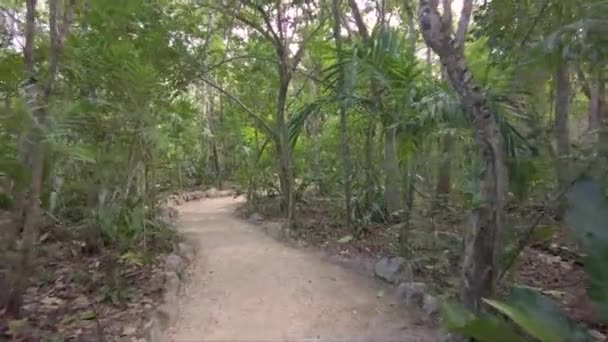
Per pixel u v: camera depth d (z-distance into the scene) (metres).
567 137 4.18
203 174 15.70
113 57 4.72
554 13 3.68
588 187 2.40
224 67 9.28
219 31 8.95
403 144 4.76
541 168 3.41
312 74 7.74
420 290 4.18
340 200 7.75
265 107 9.67
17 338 3.03
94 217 5.12
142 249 5.26
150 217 6.31
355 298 4.38
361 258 5.59
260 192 9.84
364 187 6.78
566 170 3.20
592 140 3.35
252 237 7.38
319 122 9.30
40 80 3.47
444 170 5.01
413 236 5.01
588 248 2.20
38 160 3.19
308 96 9.62
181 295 4.47
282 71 7.57
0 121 3.00
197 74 7.38
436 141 4.61
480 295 2.80
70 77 4.40
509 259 3.24
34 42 4.02
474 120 2.89
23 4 4.89
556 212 4.57
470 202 3.20
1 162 3.04
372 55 4.82
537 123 3.83
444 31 2.94
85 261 4.79
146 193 6.21
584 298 3.70
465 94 2.90
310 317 3.92
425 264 4.64
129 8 4.88
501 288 3.27
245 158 11.42
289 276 5.11
